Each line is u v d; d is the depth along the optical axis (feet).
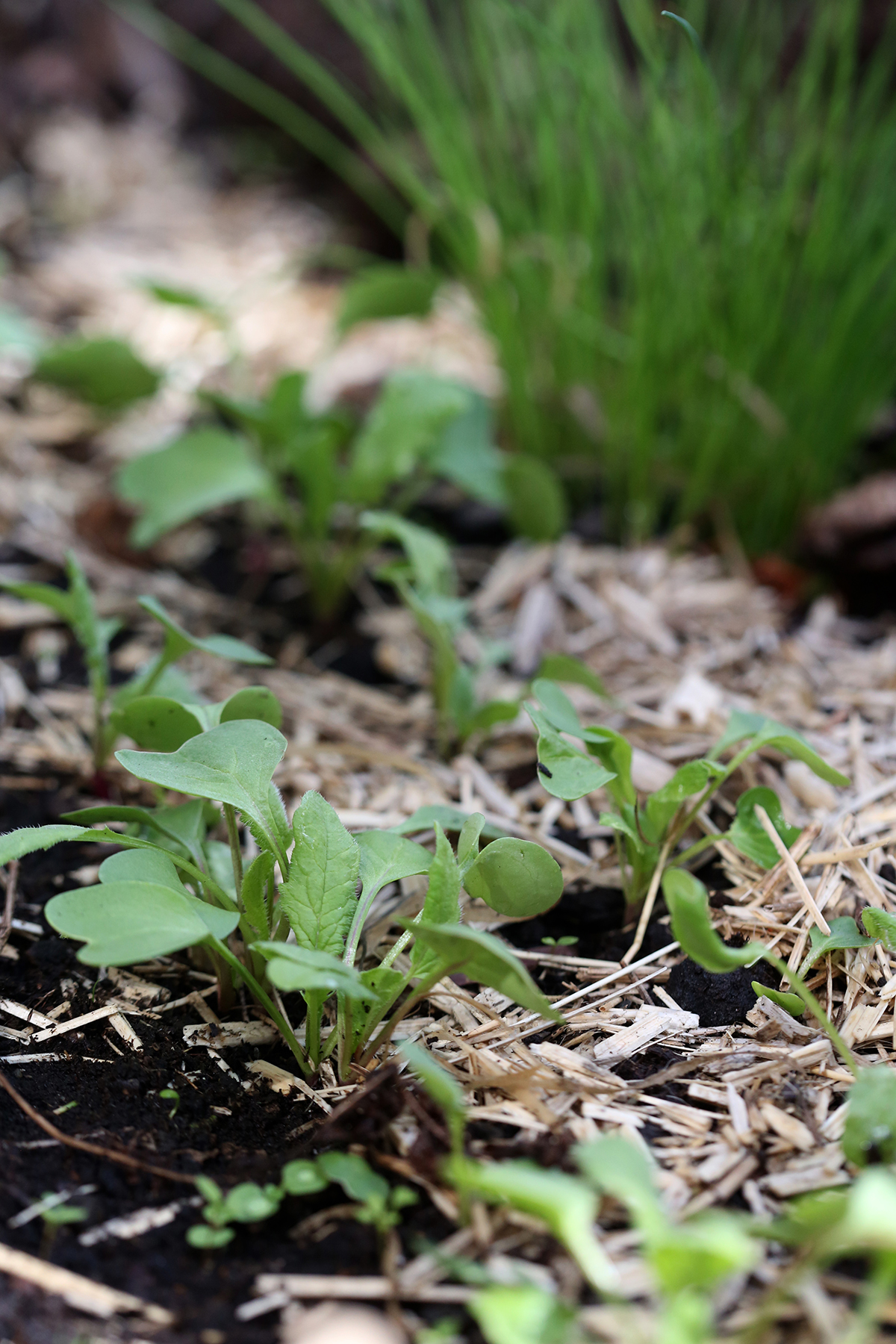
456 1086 2.18
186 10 4.66
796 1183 2.15
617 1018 2.26
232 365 2.87
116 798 2.45
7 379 3.22
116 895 2.16
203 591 2.74
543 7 2.72
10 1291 2.10
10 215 3.96
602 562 2.76
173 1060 2.24
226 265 4.01
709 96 2.51
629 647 2.64
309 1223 2.15
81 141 4.31
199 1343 2.09
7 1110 2.19
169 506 2.65
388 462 2.62
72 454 3.02
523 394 2.79
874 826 2.38
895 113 2.63
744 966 2.29
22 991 2.28
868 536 2.64
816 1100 2.20
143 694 2.39
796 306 2.69
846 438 2.74
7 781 2.46
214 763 2.21
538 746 2.24
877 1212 2.00
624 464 2.83
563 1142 2.18
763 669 2.60
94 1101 2.21
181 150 4.75
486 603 2.72
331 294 3.84
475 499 2.91
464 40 3.52
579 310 2.76
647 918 2.32
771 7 3.15
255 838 2.20
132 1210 2.15
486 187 2.72
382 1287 2.11
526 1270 2.11
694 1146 2.18
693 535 2.80
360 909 2.21
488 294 2.74
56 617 2.67
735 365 2.68
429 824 2.27
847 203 2.66
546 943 2.31
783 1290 2.06
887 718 2.51
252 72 4.50
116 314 3.56
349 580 2.77
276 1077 2.23
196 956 2.31
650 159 2.61
